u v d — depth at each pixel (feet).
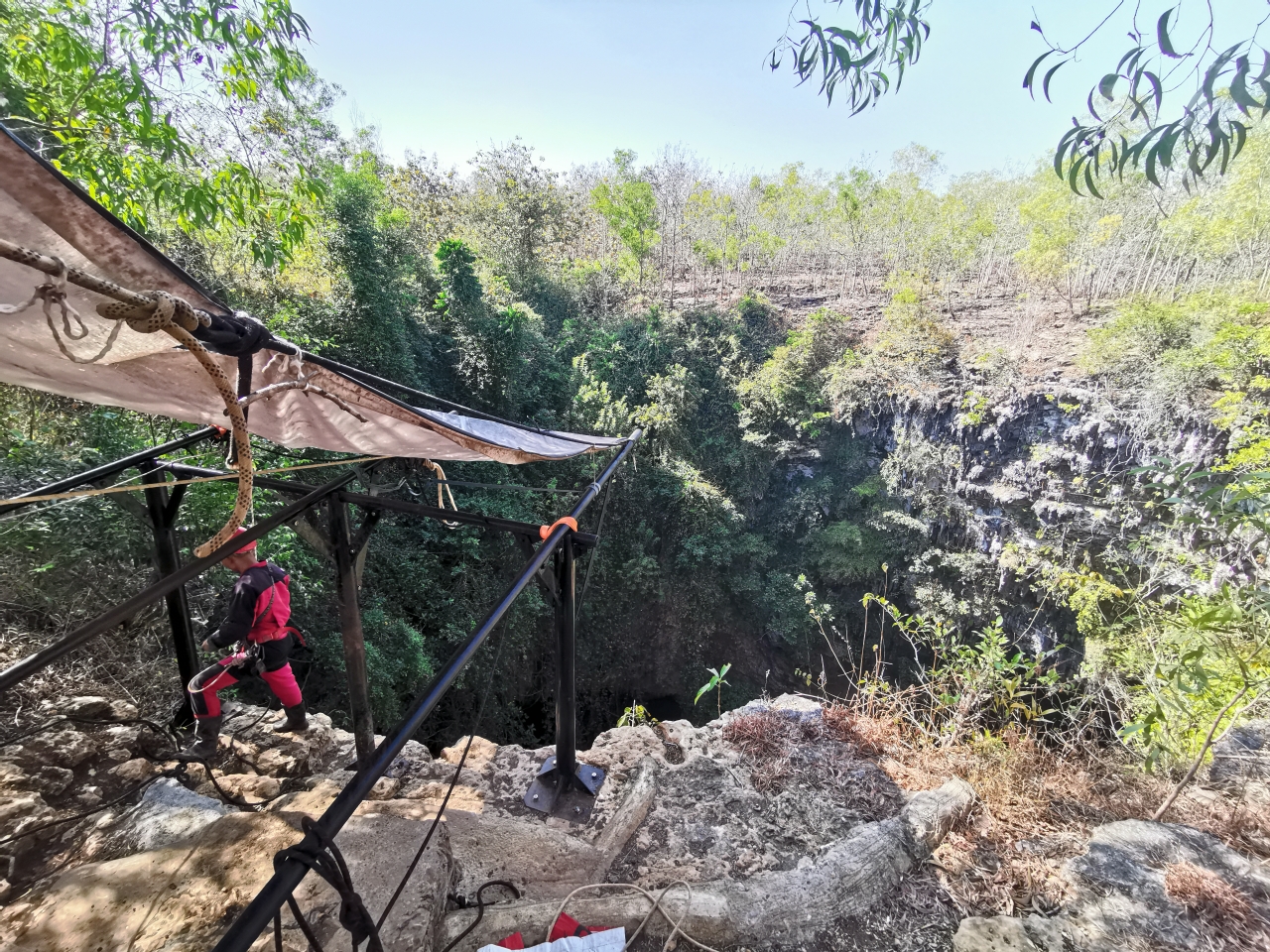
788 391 68.95
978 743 12.75
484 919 7.45
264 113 19.47
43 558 14.73
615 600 61.67
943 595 58.85
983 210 80.18
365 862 7.11
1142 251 63.05
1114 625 33.14
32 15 12.25
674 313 79.30
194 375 6.70
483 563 52.01
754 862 9.73
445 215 86.07
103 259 4.25
